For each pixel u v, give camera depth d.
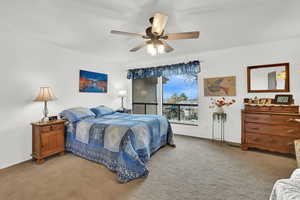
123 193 1.79
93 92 4.12
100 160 2.50
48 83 3.08
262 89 3.22
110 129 2.43
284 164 2.47
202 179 2.07
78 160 2.68
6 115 2.48
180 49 3.60
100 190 1.84
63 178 2.11
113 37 2.79
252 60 3.31
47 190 1.85
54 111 3.20
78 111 3.17
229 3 1.77
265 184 1.93
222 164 2.50
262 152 3.01
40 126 2.55
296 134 2.58
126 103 5.27
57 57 3.25
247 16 2.08
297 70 2.88
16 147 2.58
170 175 2.18
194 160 2.66
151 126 2.82
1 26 2.30
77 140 2.85
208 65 3.85
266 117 2.85
